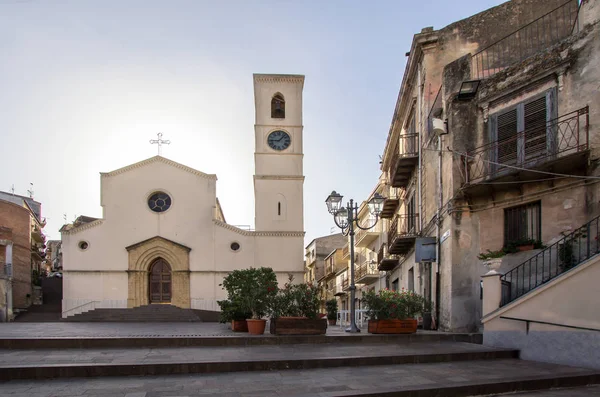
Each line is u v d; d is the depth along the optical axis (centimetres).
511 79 1530
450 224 1612
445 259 1664
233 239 3688
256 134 3859
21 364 1027
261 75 3928
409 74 2281
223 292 3609
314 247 6612
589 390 943
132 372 1015
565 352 1132
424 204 2027
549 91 1415
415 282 2230
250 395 853
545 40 1922
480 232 1584
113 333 1769
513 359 1216
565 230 1344
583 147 1291
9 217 3956
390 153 3170
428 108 2000
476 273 1573
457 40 2012
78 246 3569
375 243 3906
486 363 1158
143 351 1254
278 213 3753
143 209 3681
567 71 1370
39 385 926
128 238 3631
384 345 1392
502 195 1533
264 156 3831
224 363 1058
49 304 3978
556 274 1298
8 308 3369
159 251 3622
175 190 3719
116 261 3584
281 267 3669
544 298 1184
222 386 921
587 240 1198
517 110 1502
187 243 3662
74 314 3369
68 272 3528
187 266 3612
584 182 1309
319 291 1612
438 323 1719
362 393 857
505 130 1535
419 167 2106
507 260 1463
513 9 1991
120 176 3700
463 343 1427
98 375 1002
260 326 1538
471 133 1628
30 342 1292
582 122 1320
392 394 870
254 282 1844
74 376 994
